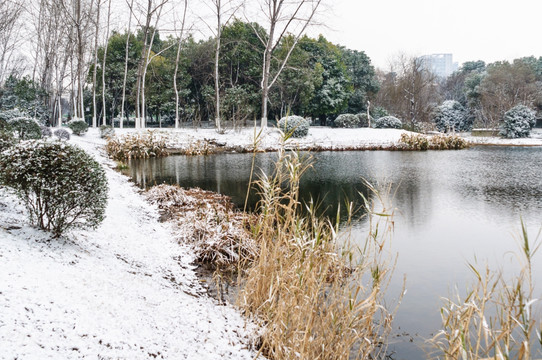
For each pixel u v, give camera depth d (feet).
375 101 159.63
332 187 35.55
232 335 10.13
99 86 108.17
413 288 14.25
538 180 39.14
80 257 12.68
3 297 8.16
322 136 88.48
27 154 13.33
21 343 6.85
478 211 26.45
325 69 117.29
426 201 29.73
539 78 178.40
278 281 10.68
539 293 13.58
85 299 9.29
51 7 91.35
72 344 7.34
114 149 59.93
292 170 12.55
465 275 15.51
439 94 206.59
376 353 10.19
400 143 82.17
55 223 14.82
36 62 109.91
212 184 37.47
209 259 17.56
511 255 17.84
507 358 7.47
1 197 17.22
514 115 109.19
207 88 105.70
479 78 179.11
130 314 9.30
